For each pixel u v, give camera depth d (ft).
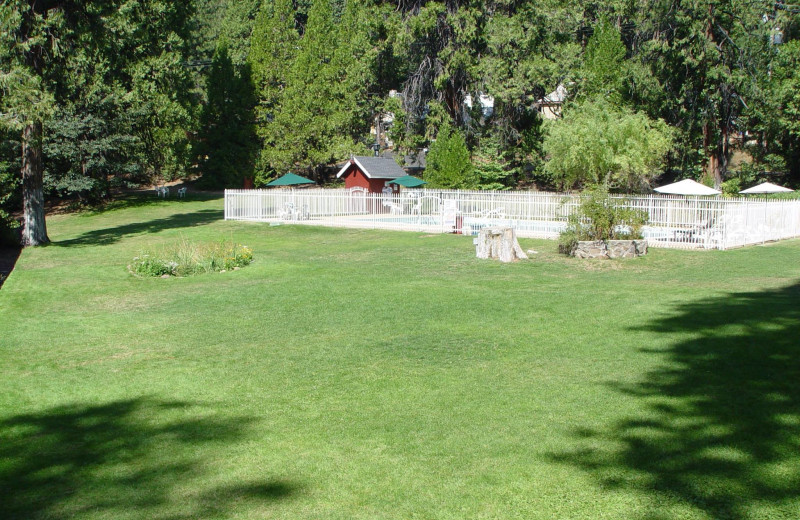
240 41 224.12
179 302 47.96
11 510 16.99
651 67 144.46
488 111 210.18
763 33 134.21
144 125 147.23
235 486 18.03
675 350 29.30
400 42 151.33
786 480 16.70
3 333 39.45
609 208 66.64
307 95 175.52
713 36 138.82
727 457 18.15
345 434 21.39
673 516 15.38
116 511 16.83
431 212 105.50
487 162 162.09
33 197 88.79
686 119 140.77
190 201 158.40
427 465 18.80
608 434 20.27
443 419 22.31
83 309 46.93
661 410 21.98
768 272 55.21
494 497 16.79
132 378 29.07
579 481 17.39
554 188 168.04
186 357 32.42
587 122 116.98
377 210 115.65
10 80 74.54
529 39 154.30
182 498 17.44
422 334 34.99
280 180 134.51
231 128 178.29
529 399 23.90
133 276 61.52
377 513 16.28
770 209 77.97
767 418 20.63
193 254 65.00
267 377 28.27
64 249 83.87
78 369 30.96
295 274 58.85
